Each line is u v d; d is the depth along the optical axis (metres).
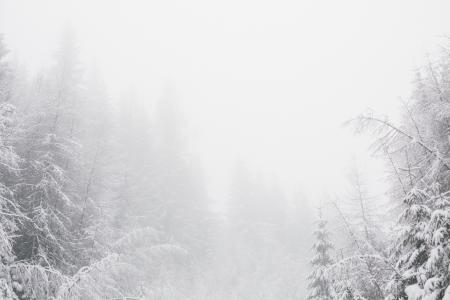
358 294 9.20
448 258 6.63
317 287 13.50
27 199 15.12
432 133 10.26
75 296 11.45
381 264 10.13
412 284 7.46
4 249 11.03
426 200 8.00
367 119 9.04
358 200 14.28
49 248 14.81
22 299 12.38
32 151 16.64
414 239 7.53
